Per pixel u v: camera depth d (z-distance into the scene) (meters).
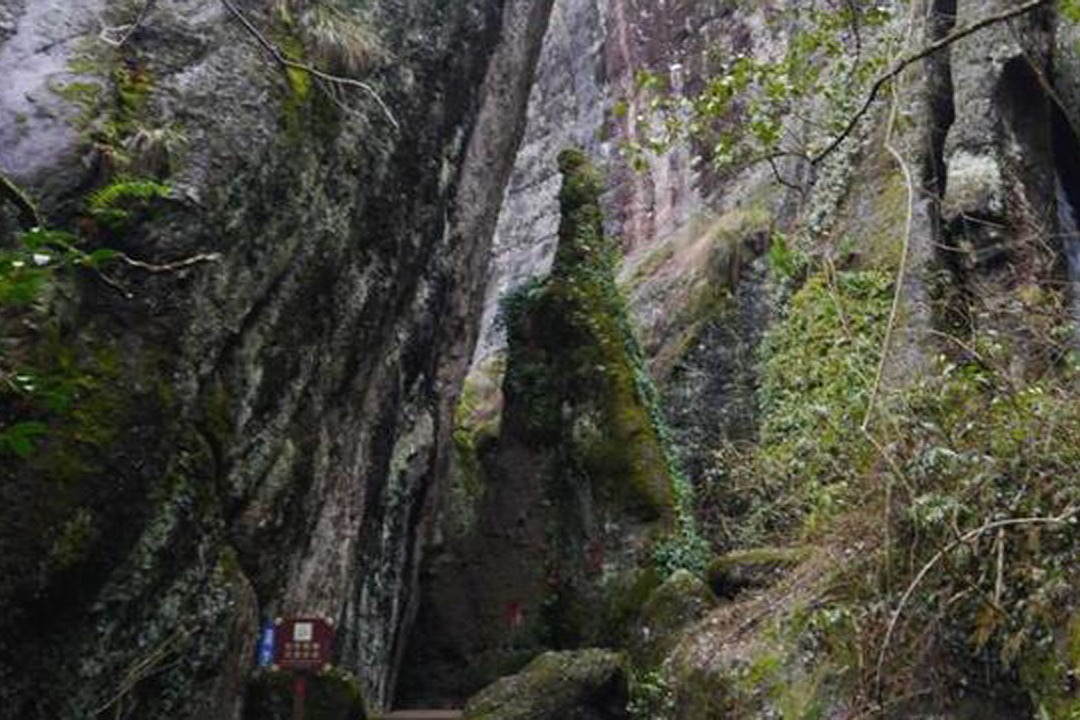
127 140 6.74
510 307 15.89
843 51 7.02
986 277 10.12
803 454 10.86
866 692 5.78
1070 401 6.09
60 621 5.91
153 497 6.47
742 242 17.12
